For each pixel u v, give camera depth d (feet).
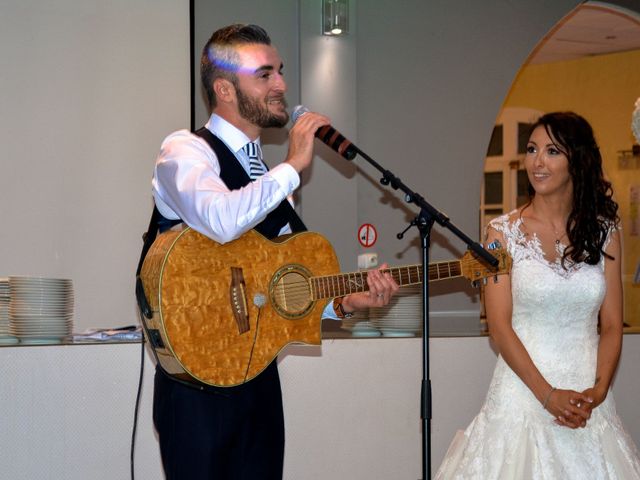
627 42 23.32
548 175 9.18
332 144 7.98
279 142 16.11
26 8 13.97
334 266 8.59
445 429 12.74
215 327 7.77
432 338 12.70
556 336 9.09
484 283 8.84
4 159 13.83
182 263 7.66
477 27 18.34
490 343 13.01
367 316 13.48
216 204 7.36
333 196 16.46
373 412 12.37
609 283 9.39
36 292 11.35
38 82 14.02
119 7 14.48
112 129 14.42
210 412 7.70
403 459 12.52
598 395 8.84
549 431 8.93
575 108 24.77
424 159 17.83
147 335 7.98
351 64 16.62
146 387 11.19
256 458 7.98
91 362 10.94
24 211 13.94
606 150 24.56
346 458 12.21
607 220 9.36
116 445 11.02
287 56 16.31
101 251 14.35
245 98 8.09
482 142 18.38
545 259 9.18
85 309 14.25
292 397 11.94
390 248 17.34
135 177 14.56
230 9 15.81
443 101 18.02
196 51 15.58
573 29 22.15
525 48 18.79
